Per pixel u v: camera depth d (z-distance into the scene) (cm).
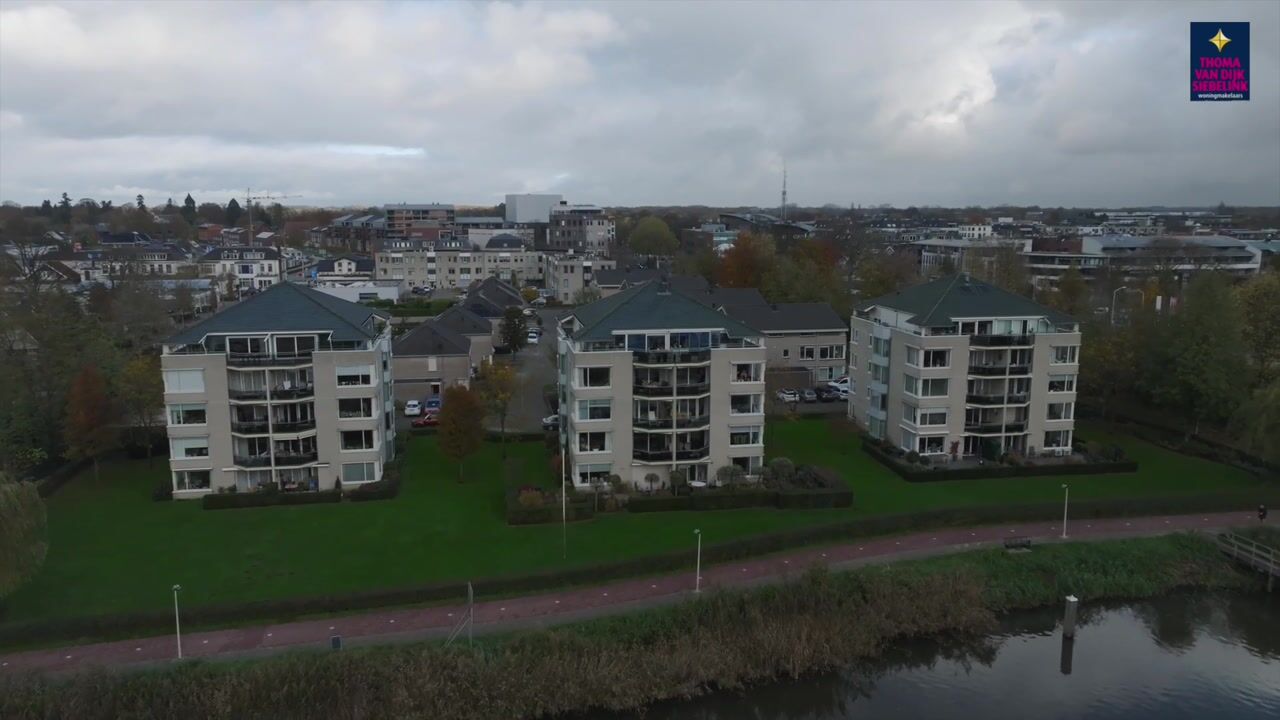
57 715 4053
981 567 5750
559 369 8156
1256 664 5091
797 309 11544
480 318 12562
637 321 6981
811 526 6094
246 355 6850
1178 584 5847
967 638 5275
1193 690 4834
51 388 7956
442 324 12075
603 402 6906
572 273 19488
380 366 7356
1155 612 5625
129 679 4241
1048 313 7906
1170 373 8425
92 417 7319
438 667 4441
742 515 6544
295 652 4538
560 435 7369
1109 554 5981
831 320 11400
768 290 13950
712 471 7100
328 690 4275
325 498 6869
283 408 7025
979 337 7725
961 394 7831
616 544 5953
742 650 4872
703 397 6981
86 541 6006
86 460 7975
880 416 8512
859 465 7888
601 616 5003
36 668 4388
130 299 11069
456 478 7512
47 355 8181
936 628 5259
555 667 4531
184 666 4369
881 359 8456
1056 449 8012
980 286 8150
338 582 5334
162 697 4178
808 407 10081
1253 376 8181
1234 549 6003
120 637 4722
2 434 7031
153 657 4541
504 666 4497
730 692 4703
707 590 5297
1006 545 5984
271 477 7006
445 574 5444
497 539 6053
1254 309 9306
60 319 8862
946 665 5072
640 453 6975
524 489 6712
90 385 7350
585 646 4684
